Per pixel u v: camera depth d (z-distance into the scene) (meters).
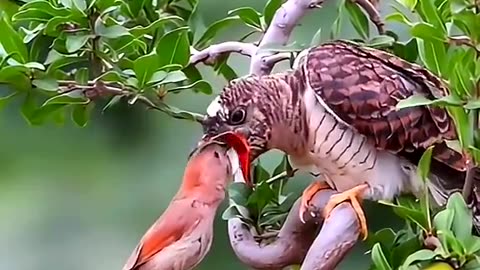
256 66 3.45
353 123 3.15
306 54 3.27
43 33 3.29
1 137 5.31
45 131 5.29
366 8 3.52
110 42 3.33
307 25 4.33
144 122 5.18
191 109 4.56
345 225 3.01
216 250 4.72
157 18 3.57
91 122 5.19
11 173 5.34
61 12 3.22
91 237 5.20
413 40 3.48
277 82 3.20
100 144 5.25
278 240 3.23
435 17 2.90
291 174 3.49
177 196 2.88
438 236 2.85
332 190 3.24
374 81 3.18
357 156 3.17
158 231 2.83
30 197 5.31
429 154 3.00
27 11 3.23
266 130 3.15
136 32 3.34
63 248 5.25
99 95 3.30
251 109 3.14
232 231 3.29
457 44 2.90
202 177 2.88
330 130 3.16
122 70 3.38
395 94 3.17
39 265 5.23
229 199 3.42
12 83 3.27
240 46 3.54
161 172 5.18
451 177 3.20
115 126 5.18
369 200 3.36
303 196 3.23
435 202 3.21
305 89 3.19
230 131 3.12
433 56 2.92
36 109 3.35
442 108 3.18
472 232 2.98
